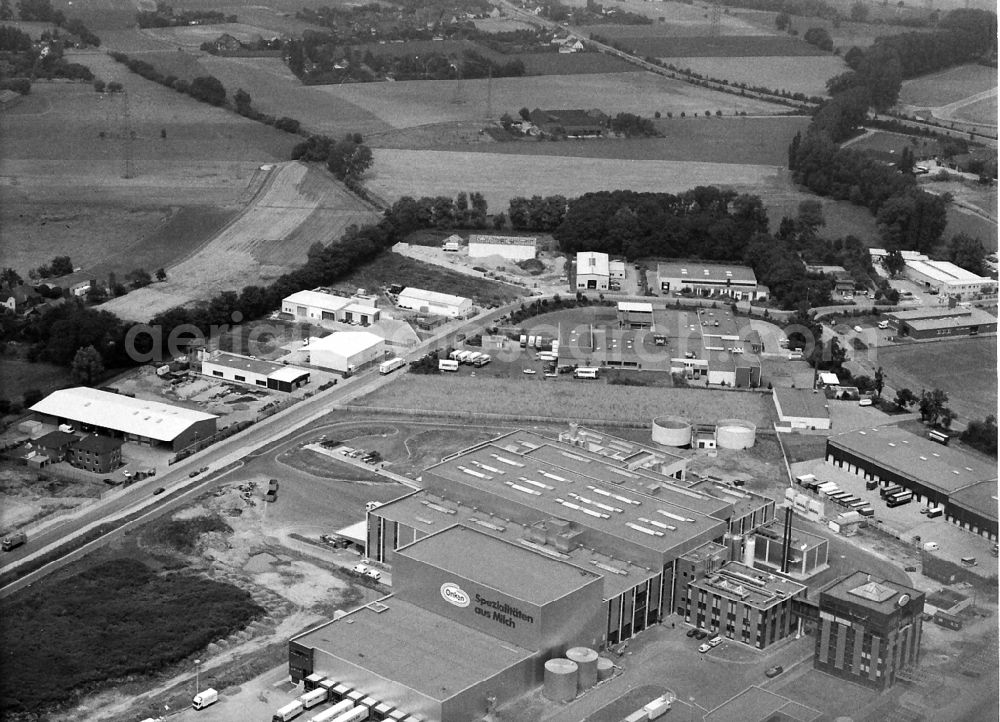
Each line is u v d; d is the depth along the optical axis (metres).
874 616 192.75
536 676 194.25
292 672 192.62
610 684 195.38
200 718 183.38
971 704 191.12
